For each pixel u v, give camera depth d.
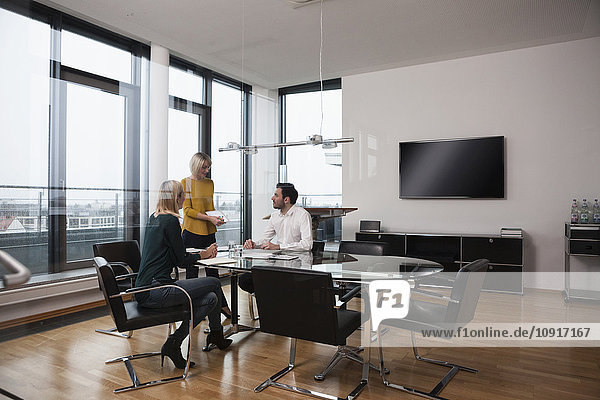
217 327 2.78
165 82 4.34
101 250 3.02
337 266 2.55
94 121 3.79
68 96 3.64
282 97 5.42
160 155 4.20
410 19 3.93
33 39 3.45
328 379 2.38
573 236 3.95
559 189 4.38
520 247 4.36
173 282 2.53
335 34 4.25
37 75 3.45
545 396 2.14
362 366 2.57
